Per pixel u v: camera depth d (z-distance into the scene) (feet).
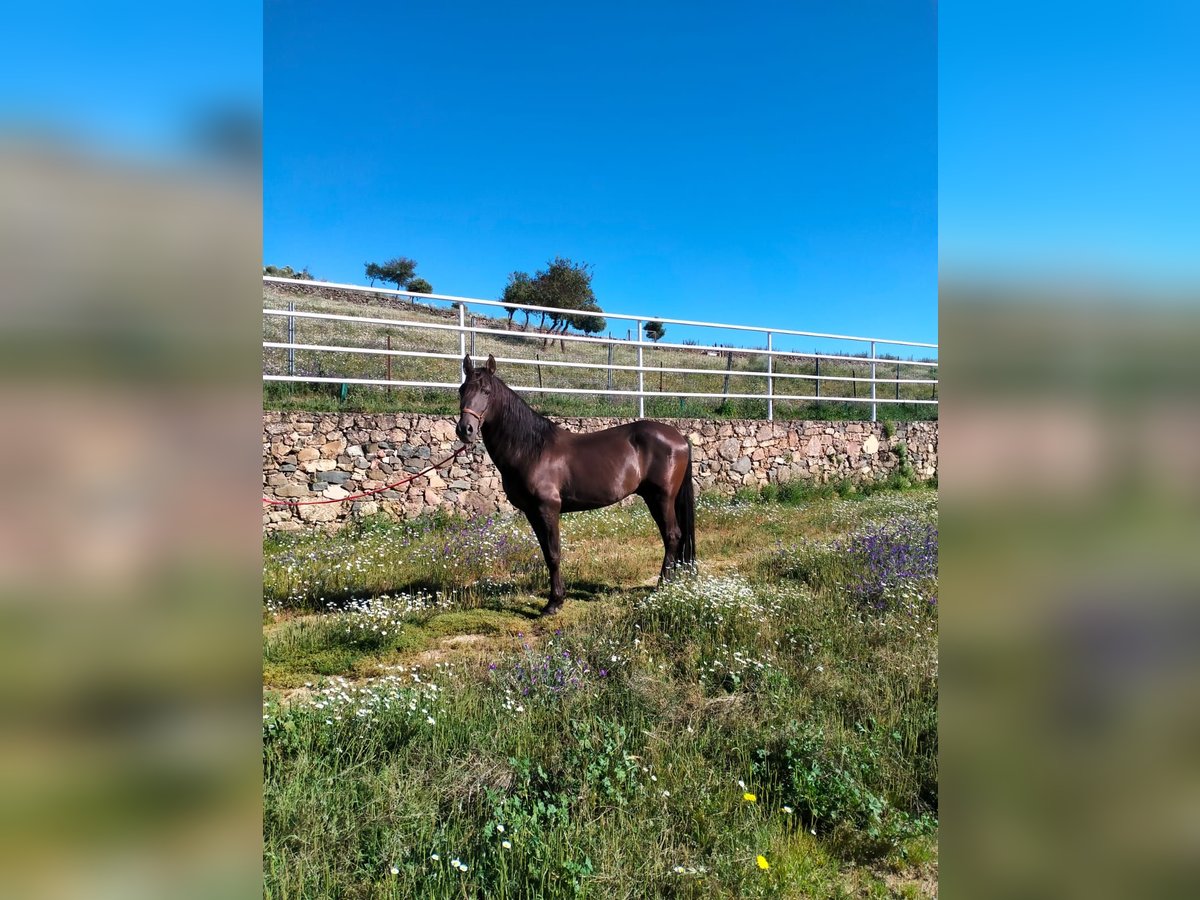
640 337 36.19
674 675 13.02
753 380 59.57
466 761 9.47
